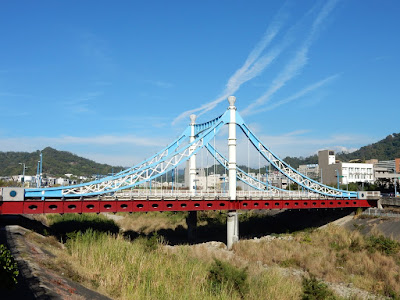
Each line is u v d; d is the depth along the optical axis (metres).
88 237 48.97
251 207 71.38
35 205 53.16
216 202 68.44
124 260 40.47
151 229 85.25
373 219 73.25
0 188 55.59
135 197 61.72
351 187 112.62
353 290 43.19
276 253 58.75
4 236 41.03
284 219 89.50
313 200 76.44
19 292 22.56
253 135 79.69
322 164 157.88
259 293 36.47
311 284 38.56
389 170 136.38
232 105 74.44
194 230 76.62
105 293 29.44
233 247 66.25
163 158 69.69
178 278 37.16
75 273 31.86
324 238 67.19
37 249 38.53
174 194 68.00
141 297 29.89
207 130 74.25
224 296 32.84
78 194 56.50
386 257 52.78
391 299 40.12
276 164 84.00
